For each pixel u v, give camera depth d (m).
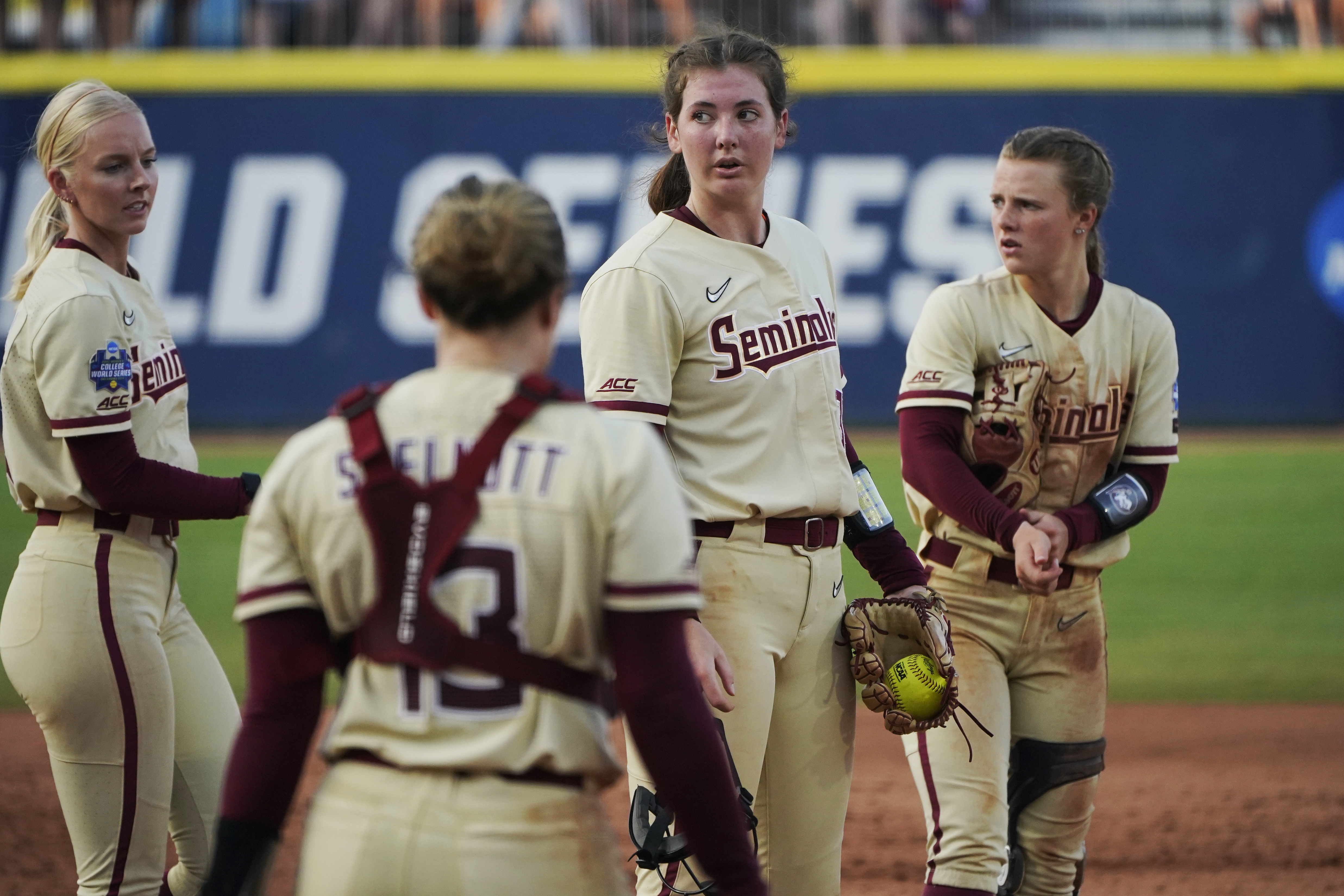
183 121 55.72
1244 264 56.50
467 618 6.53
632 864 16.19
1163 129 56.50
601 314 10.67
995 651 12.07
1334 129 56.38
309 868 6.67
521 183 7.03
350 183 56.12
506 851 6.44
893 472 45.06
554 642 6.62
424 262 6.78
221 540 36.34
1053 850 12.33
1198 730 22.66
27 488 11.12
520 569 6.53
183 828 11.84
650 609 6.55
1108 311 12.05
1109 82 56.41
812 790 11.16
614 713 7.82
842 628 11.25
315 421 55.31
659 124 12.79
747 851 6.76
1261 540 37.00
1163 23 57.78
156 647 11.32
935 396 11.91
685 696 6.59
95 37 55.91
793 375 10.95
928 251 56.53
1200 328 56.53
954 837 11.24
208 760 11.86
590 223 56.62
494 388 6.78
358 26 56.91
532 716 6.55
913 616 11.20
